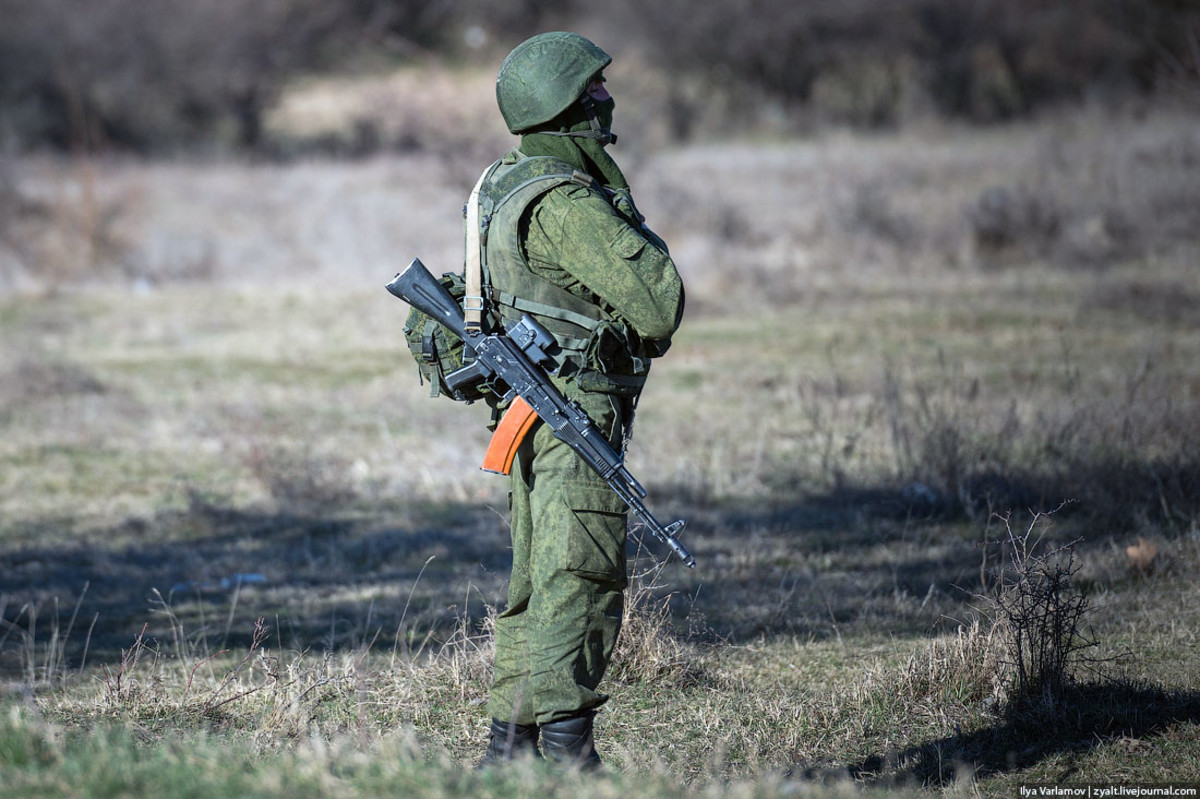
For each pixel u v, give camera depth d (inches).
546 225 375.9
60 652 618.5
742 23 4237.2
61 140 4158.5
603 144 402.9
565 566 373.7
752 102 4325.8
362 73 5280.5
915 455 929.5
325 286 1926.7
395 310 1742.1
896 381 1085.8
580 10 5315.0
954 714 485.7
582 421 374.0
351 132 4254.4
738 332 1493.6
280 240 2258.9
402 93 4261.8
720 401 1176.8
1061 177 2223.2
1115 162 2222.0
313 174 3211.1
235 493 989.2
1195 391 1043.9
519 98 390.9
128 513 941.2
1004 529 774.5
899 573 718.5
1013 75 4097.0
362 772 327.0
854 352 1348.4
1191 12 3467.0
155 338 1616.6
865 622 634.2
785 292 1657.2
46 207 2257.6
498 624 410.3
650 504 893.8
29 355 1439.5
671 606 668.1
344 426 1168.8
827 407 1096.2
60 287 1972.2
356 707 509.0
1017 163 2544.3
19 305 1836.9
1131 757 433.7
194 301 1855.3
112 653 633.0
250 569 797.9
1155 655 540.7
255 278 2028.8
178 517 923.4
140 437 1155.3
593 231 370.9
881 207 1994.3
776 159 3014.3
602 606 381.7
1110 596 629.6
